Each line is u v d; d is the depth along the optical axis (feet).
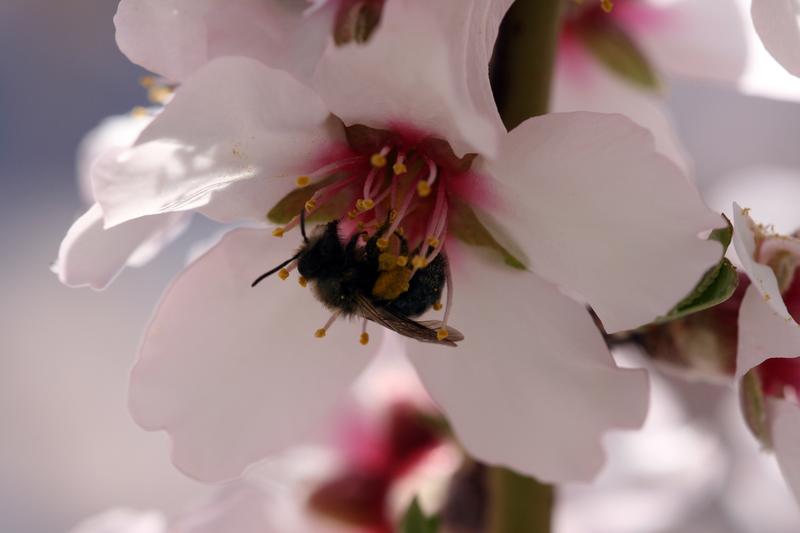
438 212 0.68
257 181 0.68
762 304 0.66
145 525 0.81
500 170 0.66
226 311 0.69
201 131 0.65
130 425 1.46
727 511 0.94
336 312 0.69
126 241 0.67
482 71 0.64
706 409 0.93
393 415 0.81
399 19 0.62
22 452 1.42
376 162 0.67
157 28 0.68
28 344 1.48
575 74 0.78
